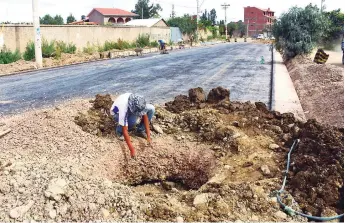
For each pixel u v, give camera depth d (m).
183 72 20.11
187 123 8.25
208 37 71.69
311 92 13.47
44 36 26.98
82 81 16.58
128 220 4.52
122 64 24.88
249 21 113.25
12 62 22.56
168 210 4.71
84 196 4.66
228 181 5.95
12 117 9.80
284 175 5.96
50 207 4.40
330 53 34.62
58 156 6.44
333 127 7.12
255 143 7.26
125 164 7.01
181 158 7.19
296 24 26.03
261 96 13.22
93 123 7.79
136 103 6.82
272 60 29.12
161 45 37.34
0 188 4.57
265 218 4.80
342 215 4.80
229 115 8.66
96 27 33.28
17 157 6.05
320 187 5.25
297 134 7.29
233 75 18.91
